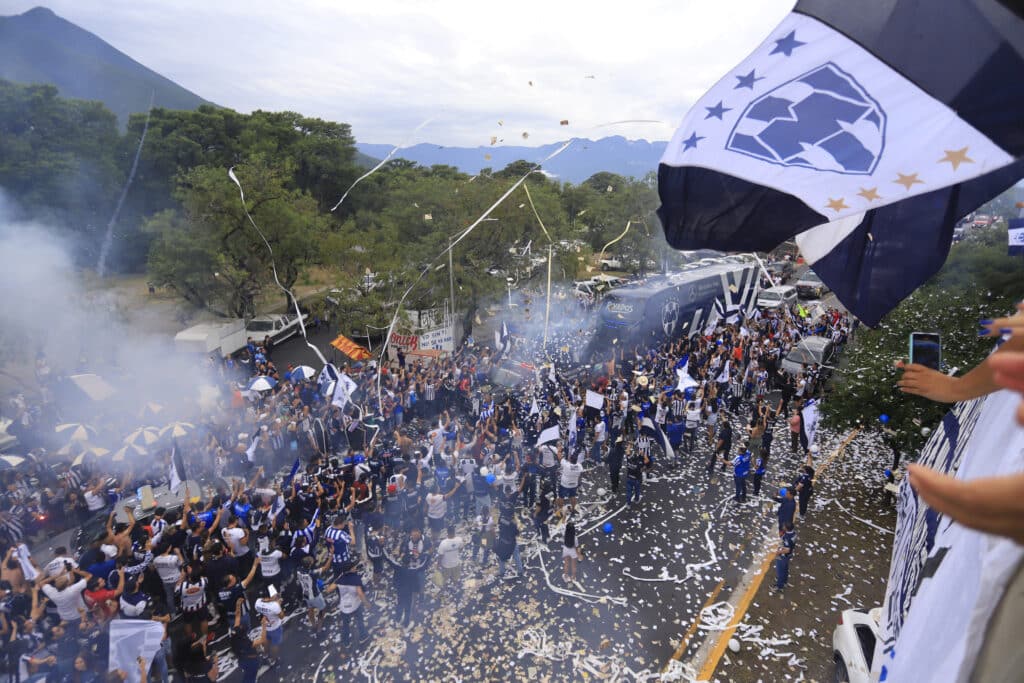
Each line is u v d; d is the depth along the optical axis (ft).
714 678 30.27
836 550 41.93
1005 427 5.94
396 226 103.60
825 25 7.45
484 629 33.83
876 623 27.17
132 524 35.91
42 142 120.98
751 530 44.52
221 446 52.29
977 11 6.38
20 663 25.68
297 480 43.11
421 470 44.91
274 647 30.91
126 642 25.63
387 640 33.12
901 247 10.00
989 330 4.72
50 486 43.57
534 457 48.65
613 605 35.86
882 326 45.21
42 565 39.09
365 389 66.95
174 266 89.61
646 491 50.65
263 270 101.71
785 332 91.45
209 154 159.12
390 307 85.76
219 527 37.47
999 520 2.83
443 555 36.40
